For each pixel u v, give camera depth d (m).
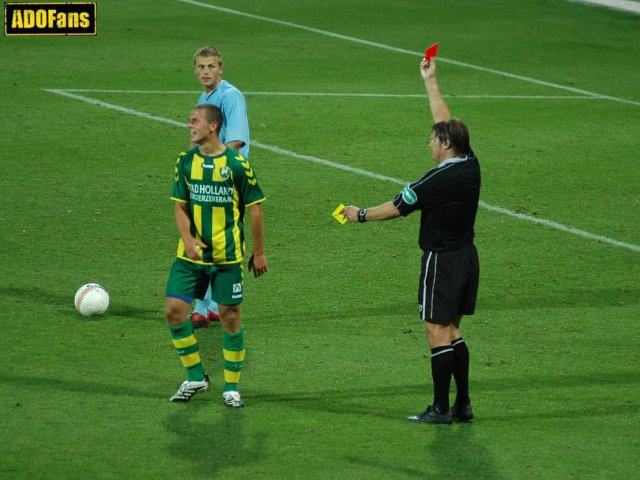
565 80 73.50
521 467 23.48
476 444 24.73
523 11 95.19
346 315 34.00
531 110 64.94
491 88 70.38
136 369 29.06
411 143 56.06
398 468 23.28
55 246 39.31
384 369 29.73
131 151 52.38
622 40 87.44
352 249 40.47
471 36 85.81
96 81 66.25
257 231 26.48
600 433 25.58
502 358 30.81
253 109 61.72
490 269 38.75
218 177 25.58
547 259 40.00
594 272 38.78
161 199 45.34
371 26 87.12
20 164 49.22
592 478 23.00
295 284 36.66
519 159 53.97
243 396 27.53
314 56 76.56
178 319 26.23
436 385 25.80
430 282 25.56
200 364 26.81
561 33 88.44
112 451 23.70
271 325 33.00
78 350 30.27
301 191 47.44
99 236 40.62
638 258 40.44
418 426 25.75
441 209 25.27
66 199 44.75
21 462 23.02
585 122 62.47
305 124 59.03
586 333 33.00
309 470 23.06
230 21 86.19
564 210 46.00
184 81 67.50
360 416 26.34
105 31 80.06
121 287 35.62
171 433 24.80
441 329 25.69
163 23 84.06
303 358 30.39
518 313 34.59
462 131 25.39
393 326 33.19
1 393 26.94
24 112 58.31
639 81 74.31
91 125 56.56
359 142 55.84
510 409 27.11
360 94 66.62
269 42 80.12
